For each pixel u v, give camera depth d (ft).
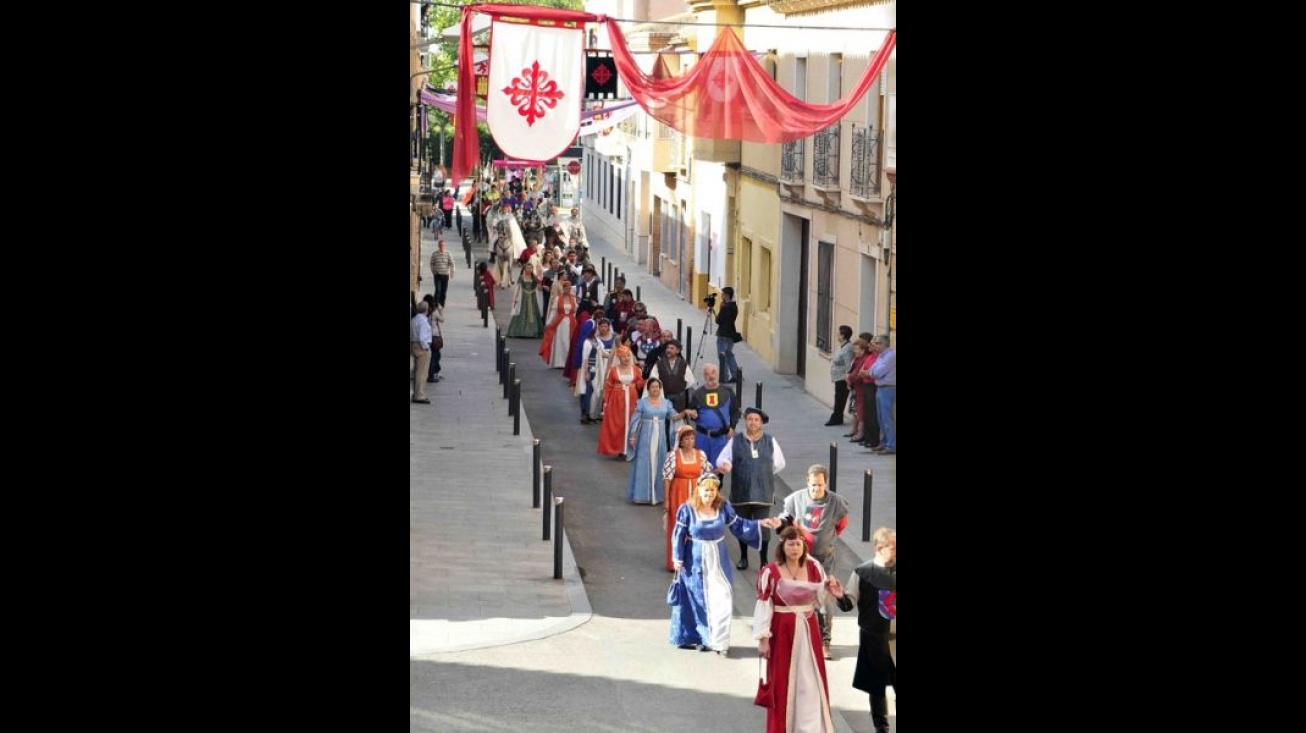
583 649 83.56
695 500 84.02
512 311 247.09
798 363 208.13
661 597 96.02
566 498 125.39
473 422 161.99
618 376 144.87
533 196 437.17
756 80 91.56
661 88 91.25
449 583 95.96
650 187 331.77
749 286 237.66
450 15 264.93
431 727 69.26
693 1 241.76
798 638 66.44
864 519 108.88
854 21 172.96
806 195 193.16
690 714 73.05
